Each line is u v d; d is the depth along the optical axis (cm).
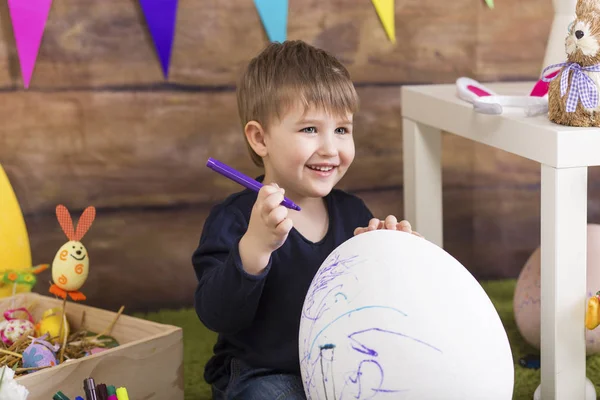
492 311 94
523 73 181
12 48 159
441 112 142
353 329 90
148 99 166
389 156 179
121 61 164
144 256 172
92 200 168
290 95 113
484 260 188
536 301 139
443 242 185
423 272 93
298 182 116
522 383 133
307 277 116
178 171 171
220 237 116
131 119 167
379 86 175
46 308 139
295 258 116
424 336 88
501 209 186
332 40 171
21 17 157
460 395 88
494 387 90
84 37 162
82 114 165
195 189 172
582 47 111
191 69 167
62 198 167
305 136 114
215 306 108
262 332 116
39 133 164
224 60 168
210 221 120
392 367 88
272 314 115
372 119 176
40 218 167
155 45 164
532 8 178
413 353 87
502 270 189
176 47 165
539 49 180
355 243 99
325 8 170
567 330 115
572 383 116
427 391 87
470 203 184
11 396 97
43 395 106
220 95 169
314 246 118
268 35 168
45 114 163
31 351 118
